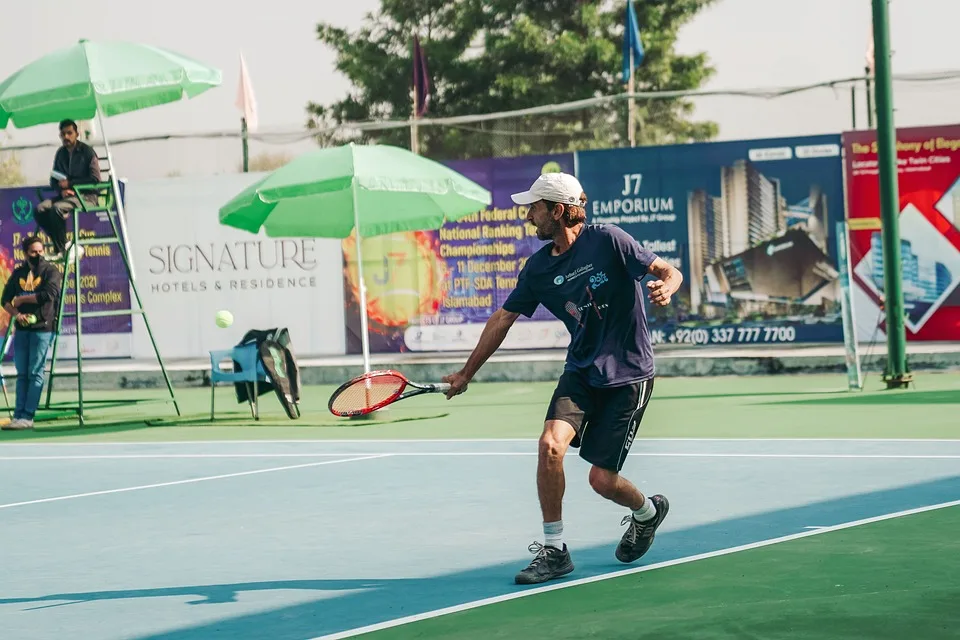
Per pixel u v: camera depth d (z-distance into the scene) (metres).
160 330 19.39
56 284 13.75
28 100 13.34
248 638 4.85
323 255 18.92
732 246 17.72
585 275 5.46
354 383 5.94
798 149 17.45
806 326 17.58
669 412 12.82
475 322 18.53
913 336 17.38
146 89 14.88
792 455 9.49
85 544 7.07
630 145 18.97
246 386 13.92
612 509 7.48
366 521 7.40
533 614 5.00
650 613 4.94
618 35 41.66
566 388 5.58
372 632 4.82
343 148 13.39
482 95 40.69
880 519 6.82
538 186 5.46
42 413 15.02
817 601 5.05
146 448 11.62
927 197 17.19
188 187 19.19
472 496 8.16
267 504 8.17
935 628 4.59
